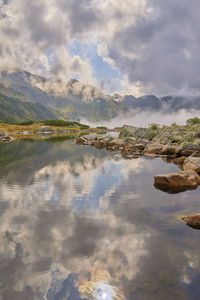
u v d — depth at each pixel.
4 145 53.03
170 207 10.66
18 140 75.25
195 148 31.47
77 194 12.92
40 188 14.32
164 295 4.57
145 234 7.54
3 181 16.36
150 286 4.86
